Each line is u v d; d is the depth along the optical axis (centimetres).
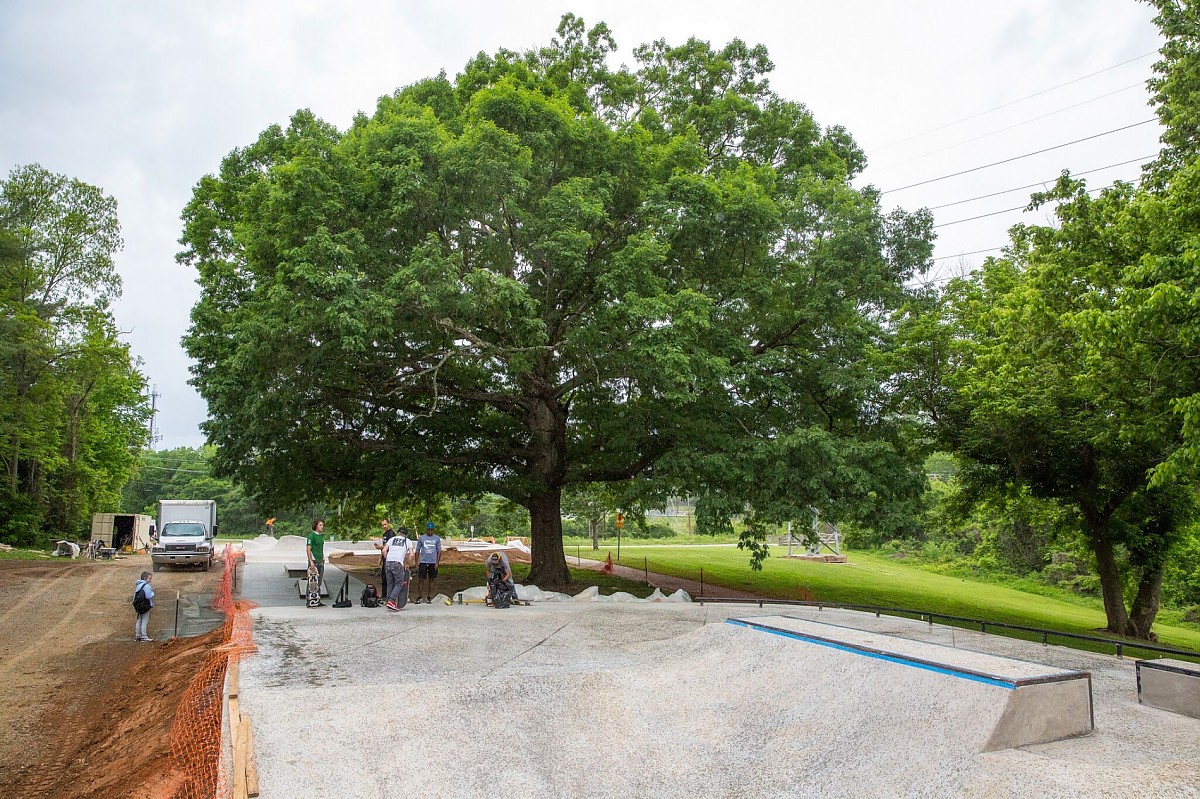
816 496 1967
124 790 770
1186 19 1605
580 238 1747
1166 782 585
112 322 4744
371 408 2327
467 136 1767
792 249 2270
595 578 3025
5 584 2530
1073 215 1628
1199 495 2517
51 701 1227
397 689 908
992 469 2598
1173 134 1630
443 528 3425
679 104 2669
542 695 916
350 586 2319
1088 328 1335
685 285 2123
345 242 1712
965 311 2353
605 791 691
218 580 2742
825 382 2134
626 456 2367
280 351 1717
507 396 2334
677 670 1041
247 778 652
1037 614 3134
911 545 6538
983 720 689
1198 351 1316
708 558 4528
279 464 2303
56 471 4950
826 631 1045
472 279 1623
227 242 2489
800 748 757
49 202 4678
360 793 661
